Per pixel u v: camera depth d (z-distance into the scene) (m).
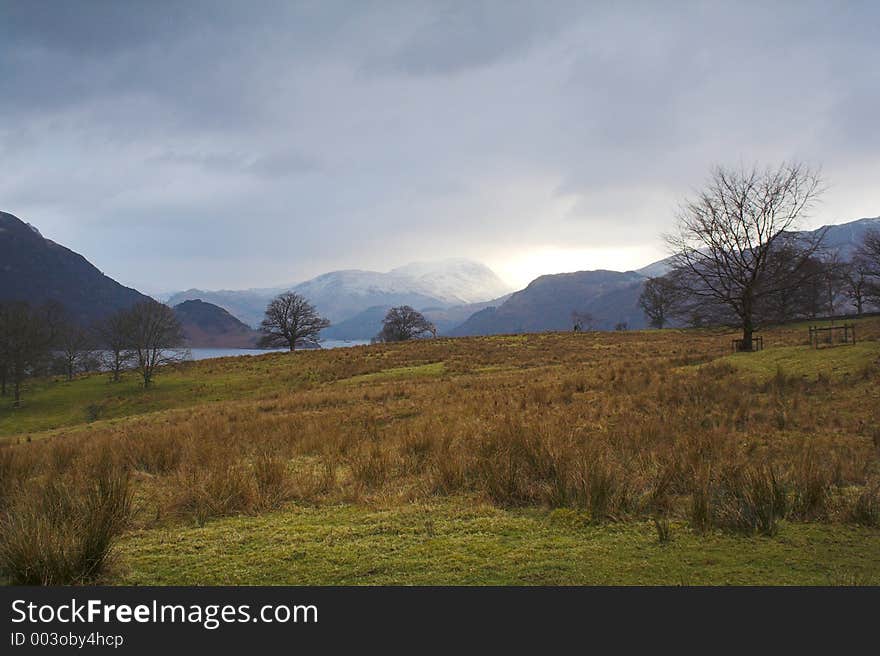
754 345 33.69
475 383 25.55
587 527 6.20
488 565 5.23
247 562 5.43
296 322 72.75
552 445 8.77
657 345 43.47
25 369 42.06
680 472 7.98
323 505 7.45
